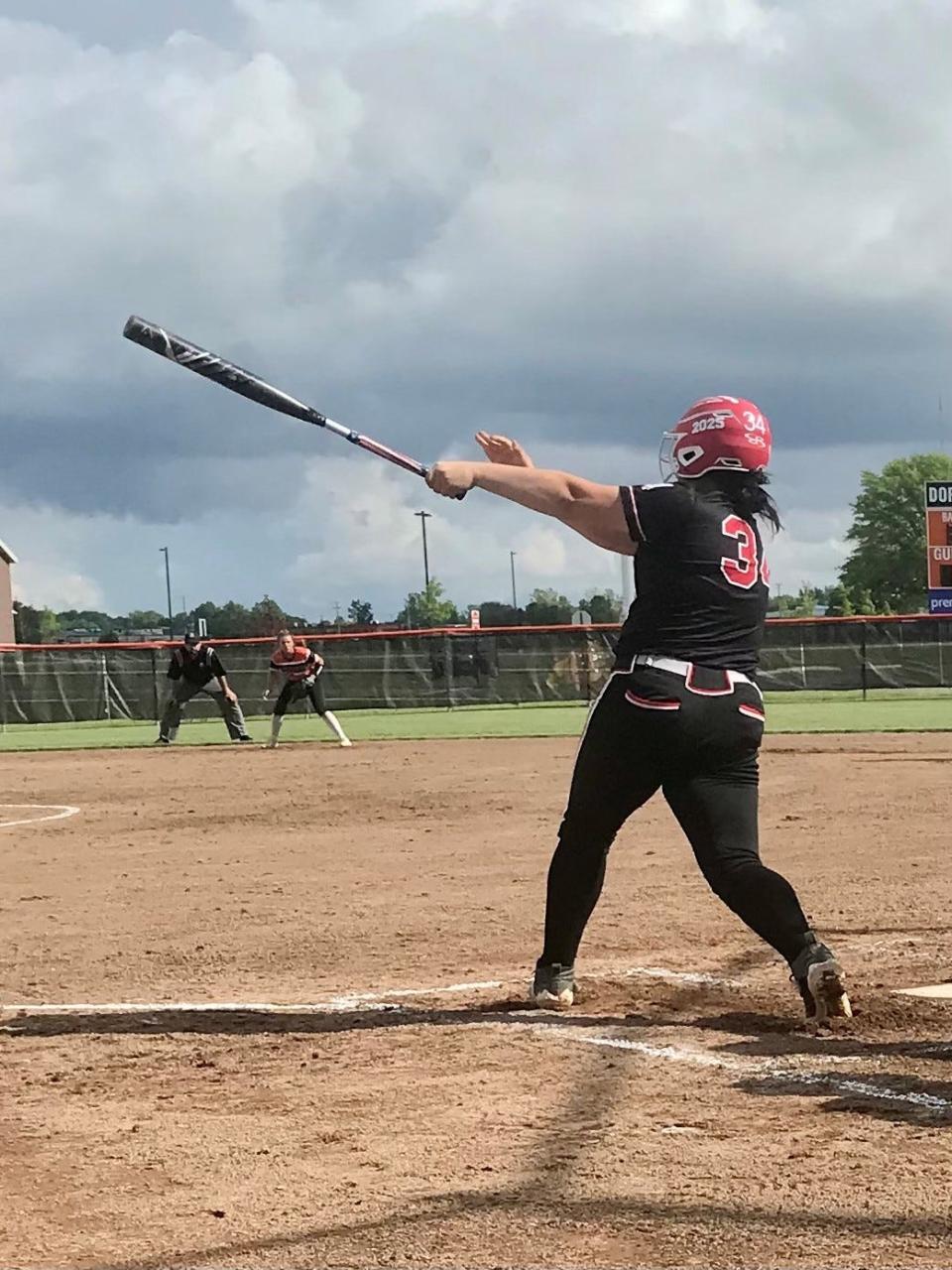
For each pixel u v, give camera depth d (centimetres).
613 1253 360
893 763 1814
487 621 5966
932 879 970
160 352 638
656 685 585
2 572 6762
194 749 2452
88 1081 548
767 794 1508
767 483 615
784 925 580
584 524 596
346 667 3472
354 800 1580
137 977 741
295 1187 418
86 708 3475
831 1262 351
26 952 813
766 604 611
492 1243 369
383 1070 547
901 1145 436
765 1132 452
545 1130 463
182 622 8394
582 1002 642
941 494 4116
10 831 1395
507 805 1496
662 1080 516
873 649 3497
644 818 1326
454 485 598
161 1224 394
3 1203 416
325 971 742
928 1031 575
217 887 1027
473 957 764
